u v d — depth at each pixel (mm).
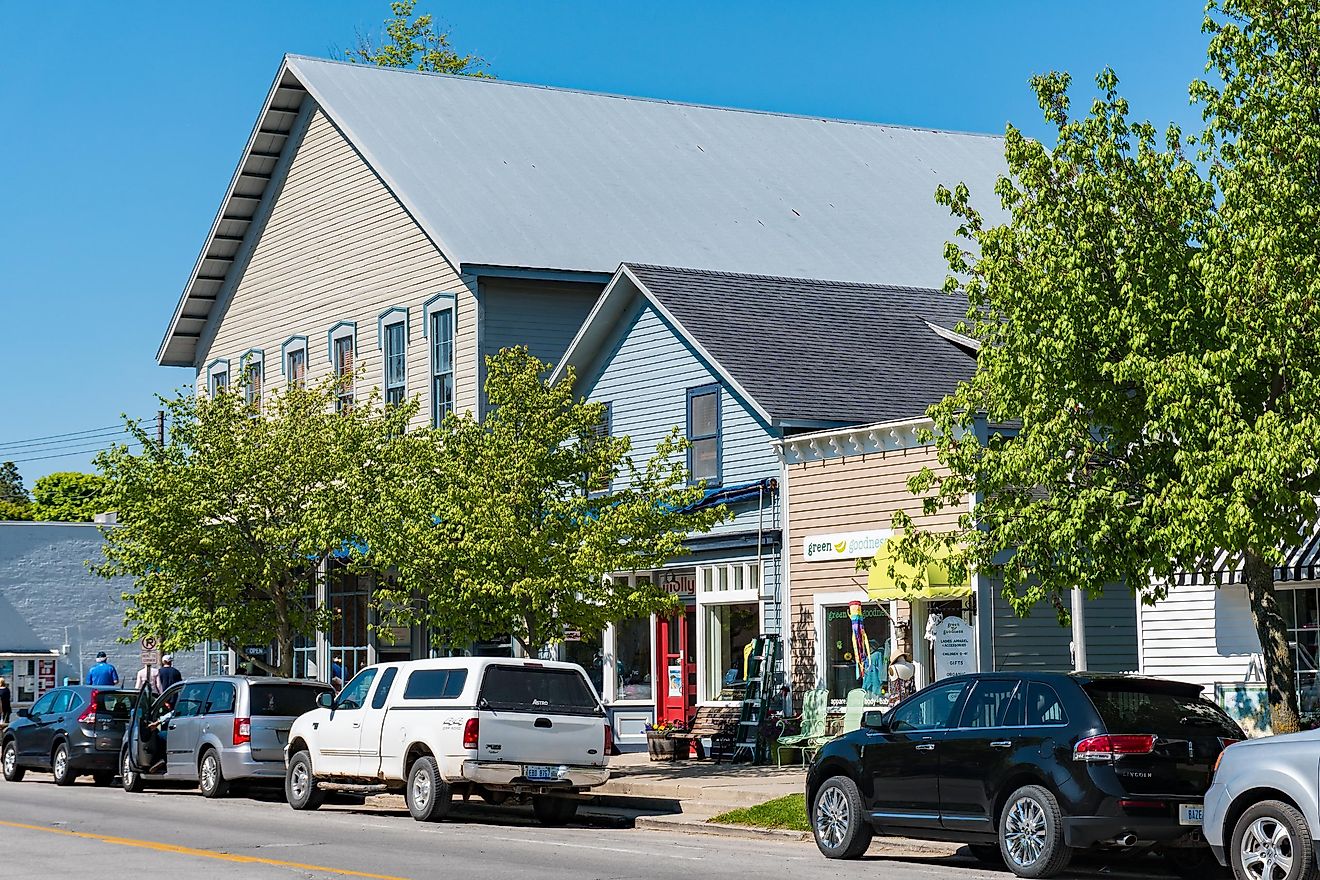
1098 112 18109
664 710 30812
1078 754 15055
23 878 14922
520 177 37469
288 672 31203
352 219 38531
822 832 17312
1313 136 17094
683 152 40688
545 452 25312
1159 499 16875
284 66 39812
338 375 38719
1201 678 23016
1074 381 17547
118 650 54531
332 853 17094
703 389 29344
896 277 36688
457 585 25469
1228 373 16375
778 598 28047
